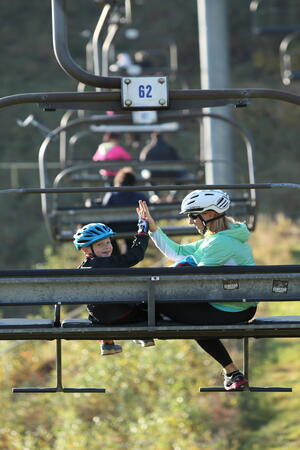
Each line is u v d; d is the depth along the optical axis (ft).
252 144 108.47
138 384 143.84
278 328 52.70
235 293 51.70
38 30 439.22
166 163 119.34
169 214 107.45
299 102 55.26
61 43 55.47
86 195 204.85
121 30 426.92
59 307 52.80
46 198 105.09
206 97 55.42
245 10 436.76
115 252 70.13
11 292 51.21
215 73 152.25
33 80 407.44
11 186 354.13
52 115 375.04
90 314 53.98
